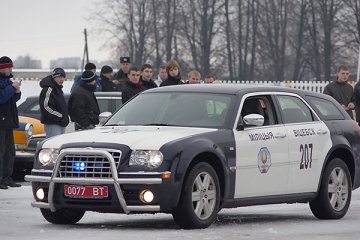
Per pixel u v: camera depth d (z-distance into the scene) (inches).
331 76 4237.2
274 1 4375.0
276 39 4352.9
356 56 4200.3
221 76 4345.5
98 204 663.1
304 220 764.6
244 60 4355.3
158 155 655.8
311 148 768.9
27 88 2122.3
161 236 624.7
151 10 4446.4
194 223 668.1
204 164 675.4
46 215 705.0
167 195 654.5
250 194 716.0
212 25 4279.0
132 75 1043.3
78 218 715.4
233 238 621.0
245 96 736.3
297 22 4333.2
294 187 753.6
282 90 773.9
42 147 691.4
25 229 669.9
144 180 652.1
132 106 753.0
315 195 772.6
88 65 1121.4
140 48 4456.2
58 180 669.9
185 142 668.1
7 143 999.6
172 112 729.0
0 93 976.9
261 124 711.7
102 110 1177.4
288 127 754.8
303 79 4475.9
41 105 1023.0
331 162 784.9
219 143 691.4
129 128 712.4
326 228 700.7
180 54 4367.6
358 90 1128.2
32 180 685.9
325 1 4185.5
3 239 611.5
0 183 997.2
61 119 1026.7
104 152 659.4
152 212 670.5
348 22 4207.7
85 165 665.0
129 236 623.8
